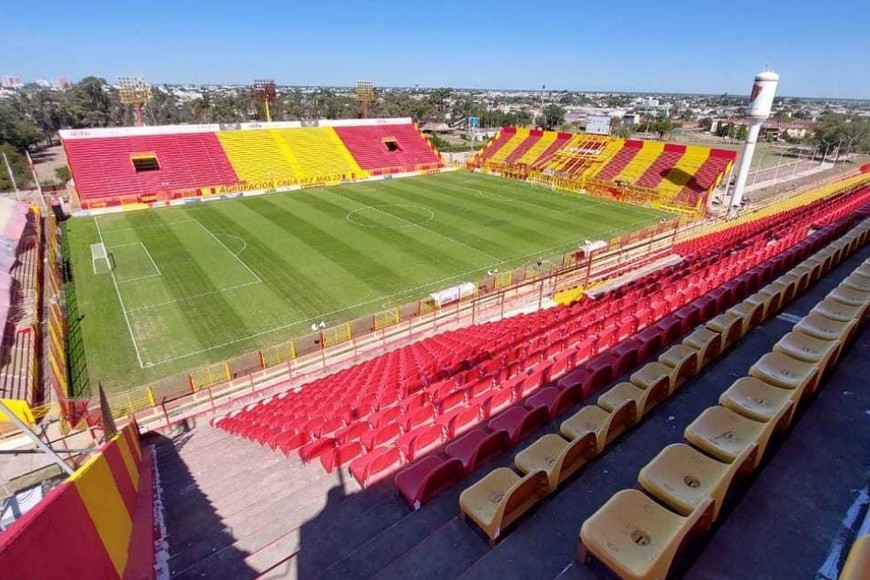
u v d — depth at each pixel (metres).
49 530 5.03
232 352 21.84
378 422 11.01
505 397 10.19
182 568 7.62
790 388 7.39
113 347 22.23
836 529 5.31
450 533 6.12
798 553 5.06
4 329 21.75
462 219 41.94
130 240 35.91
